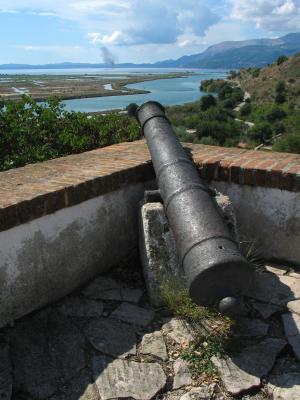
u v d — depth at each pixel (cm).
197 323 316
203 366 278
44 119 613
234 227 354
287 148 4088
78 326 317
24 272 314
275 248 392
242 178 387
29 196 310
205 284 272
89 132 639
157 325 320
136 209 413
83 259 361
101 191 365
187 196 324
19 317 320
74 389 263
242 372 273
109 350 294
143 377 271
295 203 370
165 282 338
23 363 282
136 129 658
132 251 416
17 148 577
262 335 305
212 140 4738
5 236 295
